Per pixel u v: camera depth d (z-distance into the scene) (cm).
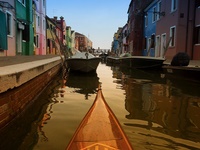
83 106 664
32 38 2241
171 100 746
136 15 2983
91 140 284
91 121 336
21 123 515
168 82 1169
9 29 1595
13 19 1645
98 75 1559
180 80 1159
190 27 1683
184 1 1672
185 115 581
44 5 3012
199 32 1636
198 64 1352
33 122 520
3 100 443
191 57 1680
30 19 2103
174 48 1745
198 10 1628
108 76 1491
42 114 579
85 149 264
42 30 2842
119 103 706
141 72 1750
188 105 682
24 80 577
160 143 418
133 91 912
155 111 620
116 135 298
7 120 464
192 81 1052
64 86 1044
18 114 535
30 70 641
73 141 283
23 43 1980
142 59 1716
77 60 1544
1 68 609
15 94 511
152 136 447
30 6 2108
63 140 429
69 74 1595
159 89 955
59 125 502
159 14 2030
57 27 4350
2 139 430
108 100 746
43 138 437
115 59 2991
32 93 691
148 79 1309
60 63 1709
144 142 421
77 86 1052
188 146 410
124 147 271
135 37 3038
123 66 2364
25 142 420
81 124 328
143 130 476
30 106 652
